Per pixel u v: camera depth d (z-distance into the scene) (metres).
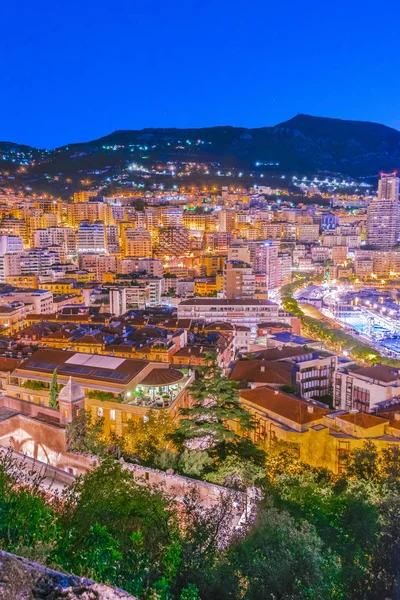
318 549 25.58
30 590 12.52
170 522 27.61
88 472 30.98
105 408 76.88
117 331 135.12
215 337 130.62
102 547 18.83
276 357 113.75
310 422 71.25
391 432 70.31
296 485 41.16
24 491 22.89
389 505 36.38
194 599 18.52
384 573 29.09
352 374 102.12
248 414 53.28
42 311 195.62
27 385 83.19
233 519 33.50
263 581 23.31
